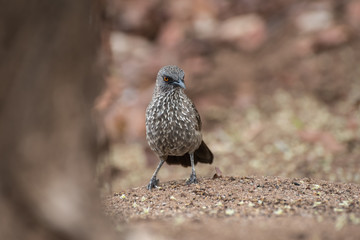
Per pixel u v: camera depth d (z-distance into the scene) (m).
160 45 23.06
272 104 19.77
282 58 22.11
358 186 9.56
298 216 7.46
